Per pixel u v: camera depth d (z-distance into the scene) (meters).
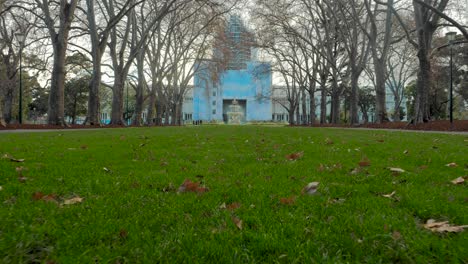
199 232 2.82
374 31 29.80
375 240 2.61
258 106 115.69
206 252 2.43
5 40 37.47
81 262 2.29
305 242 2.57
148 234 2.75
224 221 3.06
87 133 16.73
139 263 2.30
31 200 3.81
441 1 23.86
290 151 8.73
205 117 113.69
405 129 23.47
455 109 61.09
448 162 6.57
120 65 31.39
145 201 3.80
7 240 2.59
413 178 5.03
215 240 2.64
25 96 55.50
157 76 45.59
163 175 5.28
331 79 47.06
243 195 4.05
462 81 48.06
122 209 3.46
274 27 38.09
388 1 29.45
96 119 28.16
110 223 3.00
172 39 46.34
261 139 12.98
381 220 3.04
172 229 2.88
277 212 3.32
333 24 40.50
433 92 51.25
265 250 2.50
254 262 2.31
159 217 3.19
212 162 6.83
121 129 22.16
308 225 2.97
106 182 4.79
